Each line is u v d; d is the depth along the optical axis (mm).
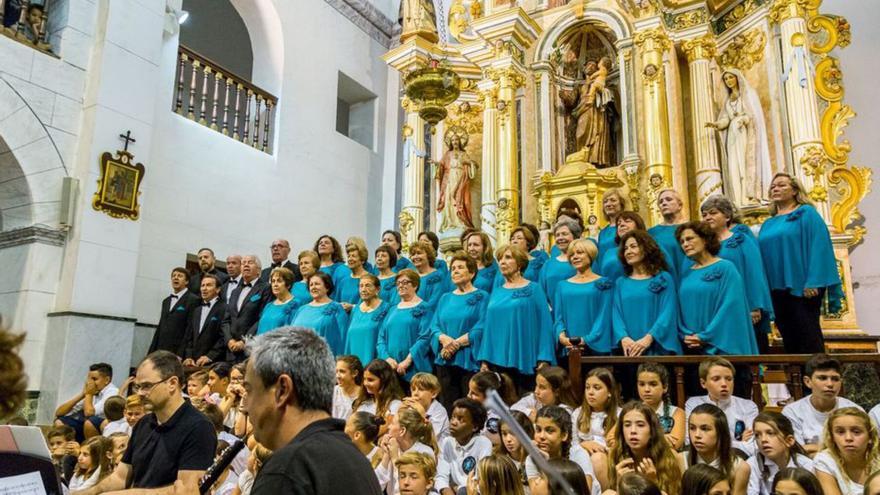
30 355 6230
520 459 3477
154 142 7898
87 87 6926
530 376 4680
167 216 7965
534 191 9016
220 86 9398
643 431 3051
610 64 9453
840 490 2789
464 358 4883
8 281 6441
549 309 4793
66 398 6180
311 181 10109
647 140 8344
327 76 10633
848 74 7902
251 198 9094
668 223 5016
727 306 3971
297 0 10188
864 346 6555
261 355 1643
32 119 6418
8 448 1637
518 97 9688
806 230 4477
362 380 4785
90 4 7039
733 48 8477
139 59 7293
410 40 10078
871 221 7430
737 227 4555
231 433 4695
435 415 4410
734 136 7988
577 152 8945
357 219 10953
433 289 5789
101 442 4219
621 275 4848
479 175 10180
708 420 2988
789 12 7684
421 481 3307
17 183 6414
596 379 3697
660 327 4102
